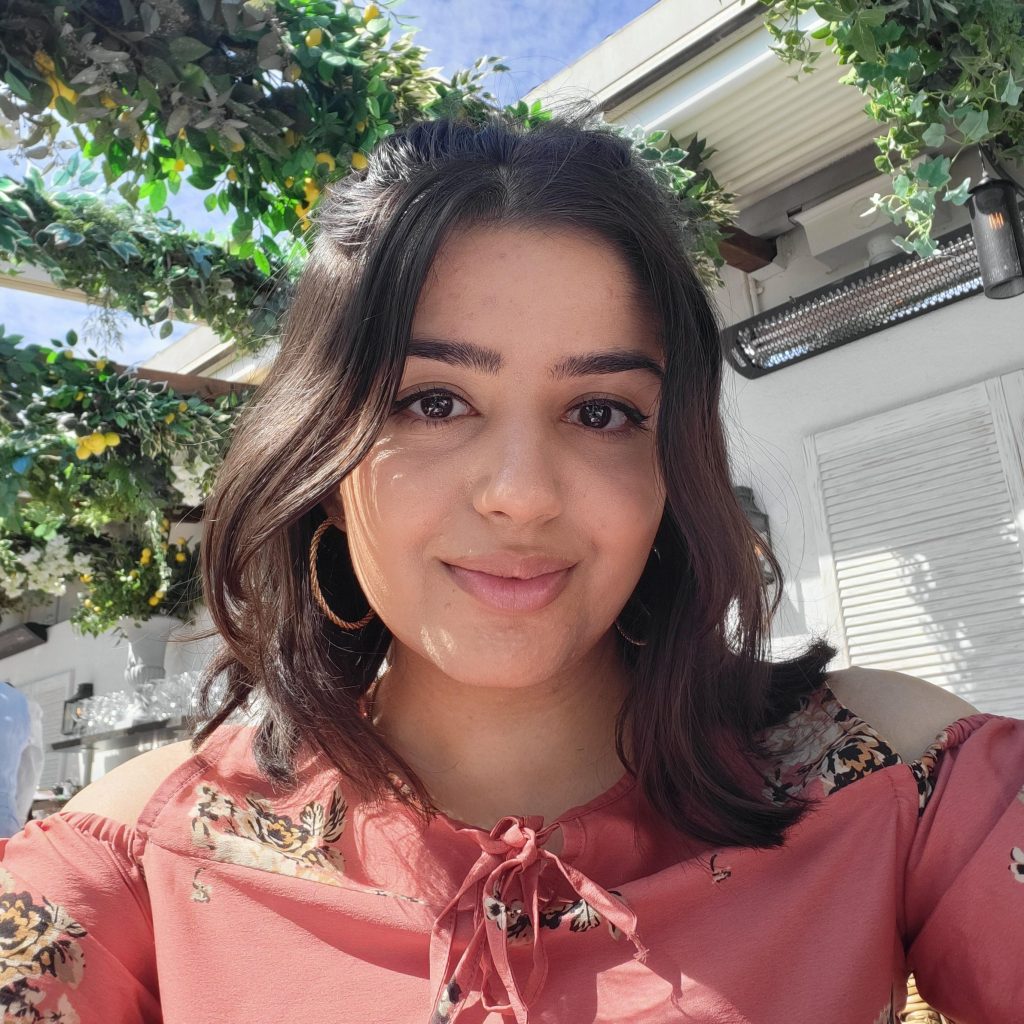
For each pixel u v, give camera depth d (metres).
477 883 0.39
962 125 0.96
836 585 1.53
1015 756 0.42
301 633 0.47
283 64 1.02
